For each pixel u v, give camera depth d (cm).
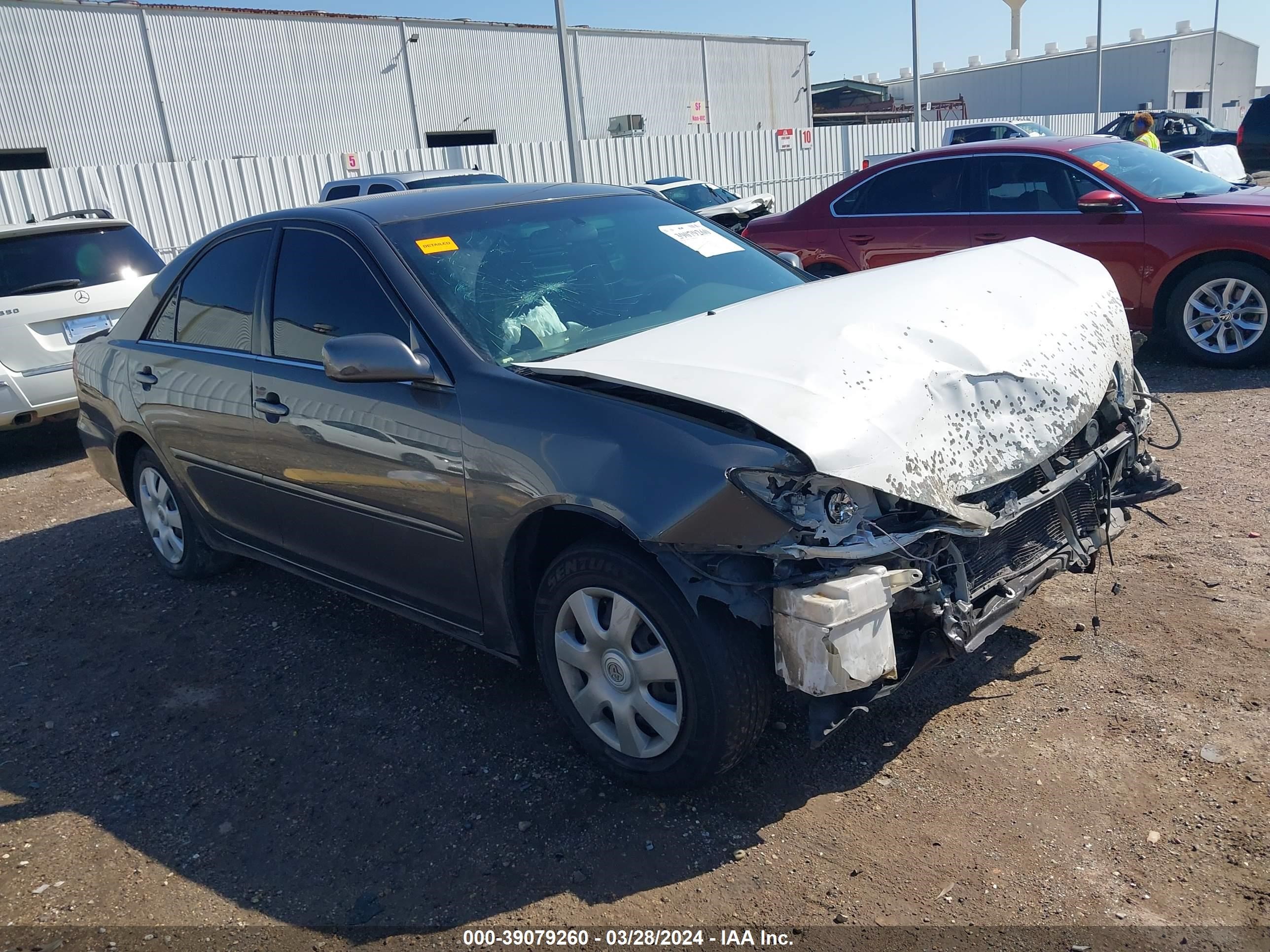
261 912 263
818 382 259
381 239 350
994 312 317
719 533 248
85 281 761
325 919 258
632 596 272
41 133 2533
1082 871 247
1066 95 5425
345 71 3036
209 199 1847
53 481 723
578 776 307
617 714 289
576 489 271
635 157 2338
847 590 243
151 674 407
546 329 331
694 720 267
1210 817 260
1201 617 358
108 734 363
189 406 424
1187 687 316
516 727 338
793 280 403
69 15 2545
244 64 2839
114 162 2644
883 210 829
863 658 246
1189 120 2969
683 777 278
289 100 2934
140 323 474
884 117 5147
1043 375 299
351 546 366
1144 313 720
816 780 292
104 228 791
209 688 390
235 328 407
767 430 242
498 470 292
